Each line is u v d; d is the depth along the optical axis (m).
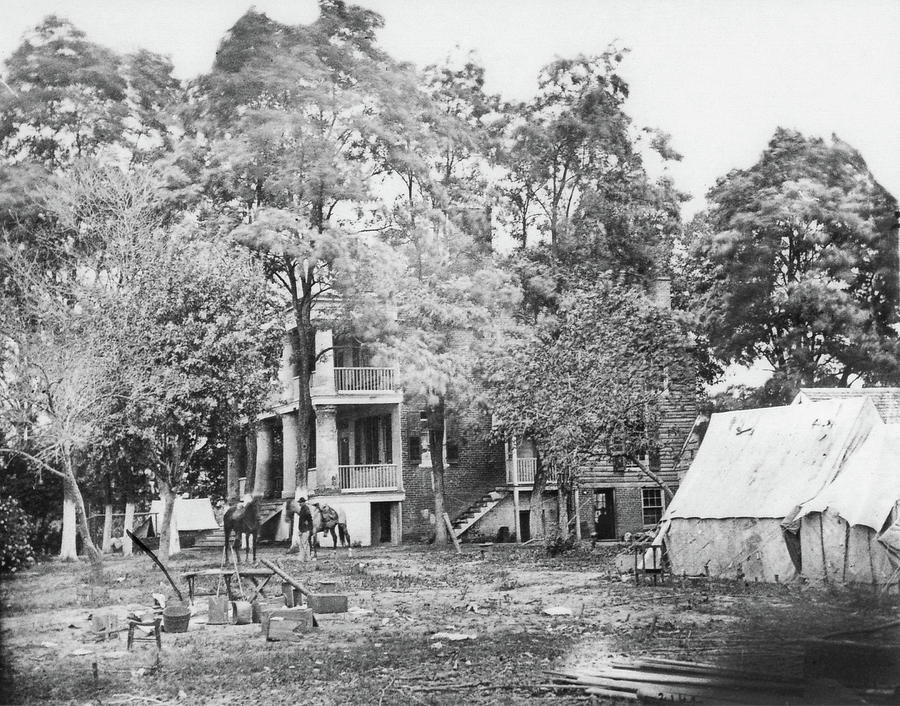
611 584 25.44
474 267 41.75
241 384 32.72
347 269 39.38
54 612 21.42
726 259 44.06
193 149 41.16
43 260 34.34
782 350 43.50
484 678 13.66
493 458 45.81
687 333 41.97
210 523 44.62
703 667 13.89
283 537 43.50
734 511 26.06
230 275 33.62
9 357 31.14
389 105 42.12
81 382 30.61
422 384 40.03
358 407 45.38
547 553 35.50
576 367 35.50
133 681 14.16
